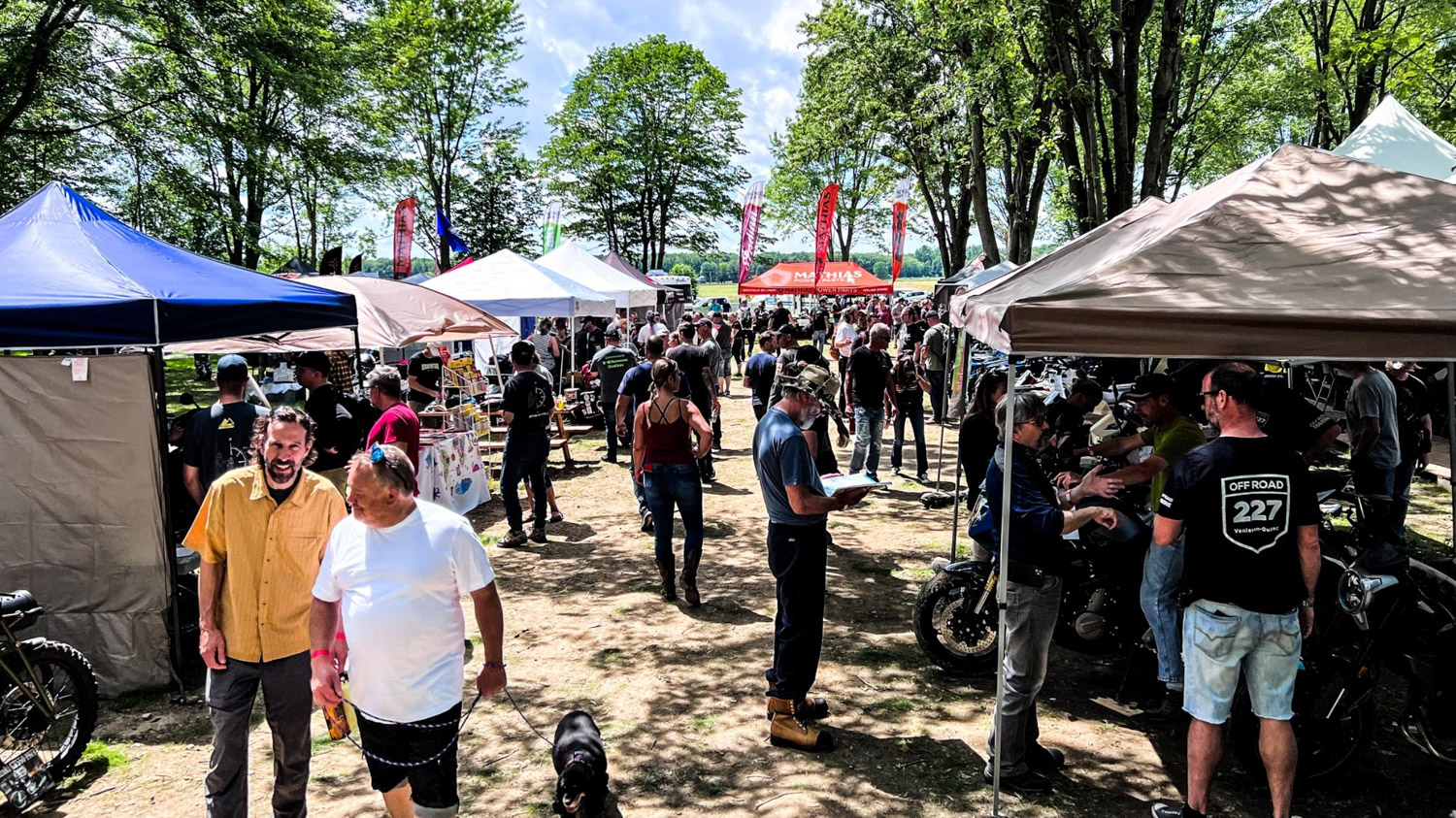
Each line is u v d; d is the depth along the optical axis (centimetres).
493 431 1308
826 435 526
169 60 1962
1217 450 317
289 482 317
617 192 4353
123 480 484
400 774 297
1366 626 364
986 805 366
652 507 620
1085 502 459
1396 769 397
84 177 2033
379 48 2600
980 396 564
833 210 2620
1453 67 1109
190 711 477
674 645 552
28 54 1684
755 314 3644
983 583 486
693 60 4200
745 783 387
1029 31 1258
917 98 1773
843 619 591
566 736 364
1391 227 363
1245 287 328
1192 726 327
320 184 2533
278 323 545
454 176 3847
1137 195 1616
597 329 2022
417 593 279
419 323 953
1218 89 2203
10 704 394
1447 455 1087
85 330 454
